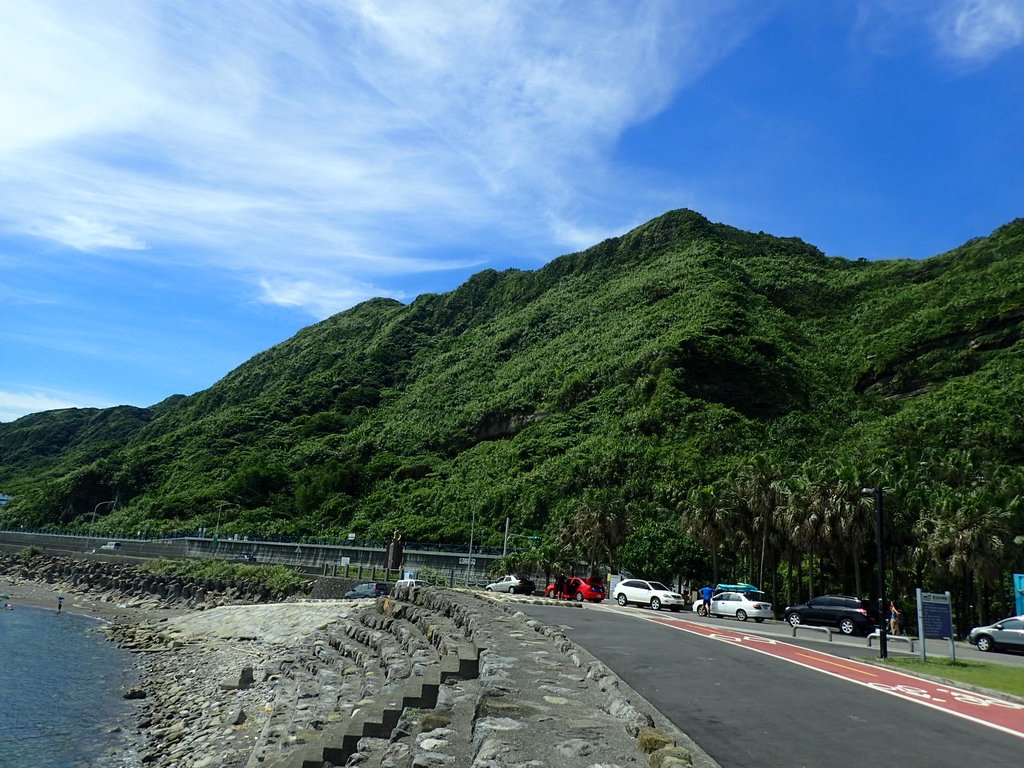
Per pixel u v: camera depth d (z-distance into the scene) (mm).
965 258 174875
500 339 198375
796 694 13102
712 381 125188
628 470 93875
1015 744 10000
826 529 49812
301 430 168750
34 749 22188
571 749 6977
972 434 82750
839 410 122500
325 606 47500
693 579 64250
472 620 18109
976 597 52062
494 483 107938
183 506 123688
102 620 61000
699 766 7598
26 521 140500
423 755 8508
